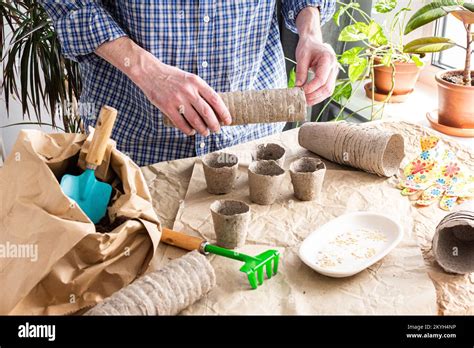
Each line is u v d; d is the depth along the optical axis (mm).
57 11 1380
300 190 1287
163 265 1093
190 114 1265
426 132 1554
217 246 1133
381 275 1070
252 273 1026
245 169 1429
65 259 966
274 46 1665
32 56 1999
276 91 1342
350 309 996
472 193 1306
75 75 2086
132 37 1472
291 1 1641
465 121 1738
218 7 1457
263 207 1280
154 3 1414
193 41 1479
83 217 964
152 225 1055
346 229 1192
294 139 1579
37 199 979
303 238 1180
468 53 1707
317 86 1408
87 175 1073
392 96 2061
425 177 1354
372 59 1985
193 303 1011
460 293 1034
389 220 1191
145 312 932
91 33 1339
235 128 1635
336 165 1462
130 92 1535
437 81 1743
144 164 1597
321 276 1073
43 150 1101
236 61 1556
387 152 1413
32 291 952
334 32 2348
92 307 992
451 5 1781
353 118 2252
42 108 2412
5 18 2230
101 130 1060
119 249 1028
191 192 1330
